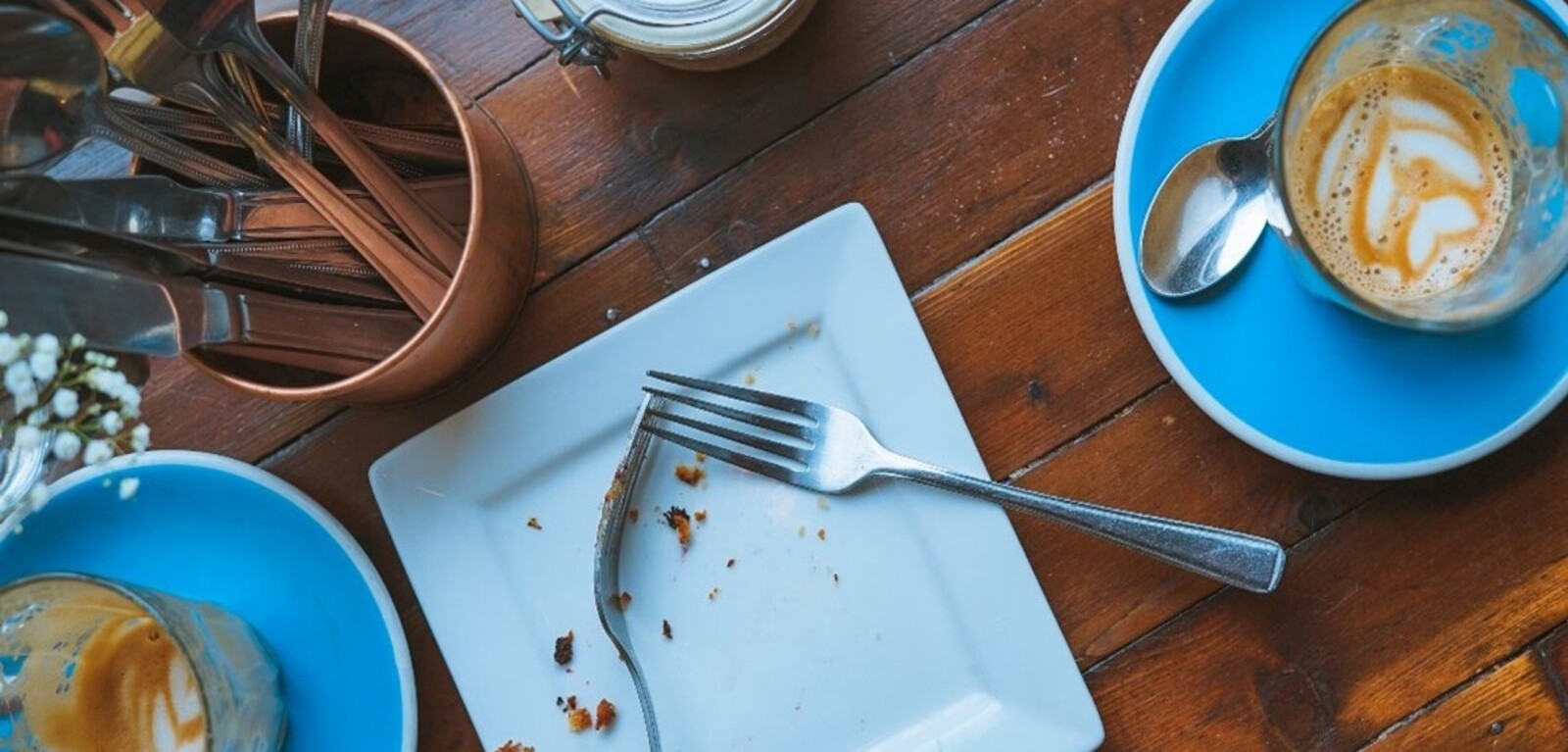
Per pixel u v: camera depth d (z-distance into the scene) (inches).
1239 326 18.1
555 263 19.6
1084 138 19.0
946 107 19.2
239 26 15.6
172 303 15.8
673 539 19.4
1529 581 18.5
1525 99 17.4
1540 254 17.1
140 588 17.4
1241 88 18.0
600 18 17.8
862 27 19.3
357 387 16.8
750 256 18.8
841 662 19.1
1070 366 19.1
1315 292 17.6
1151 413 19.0
